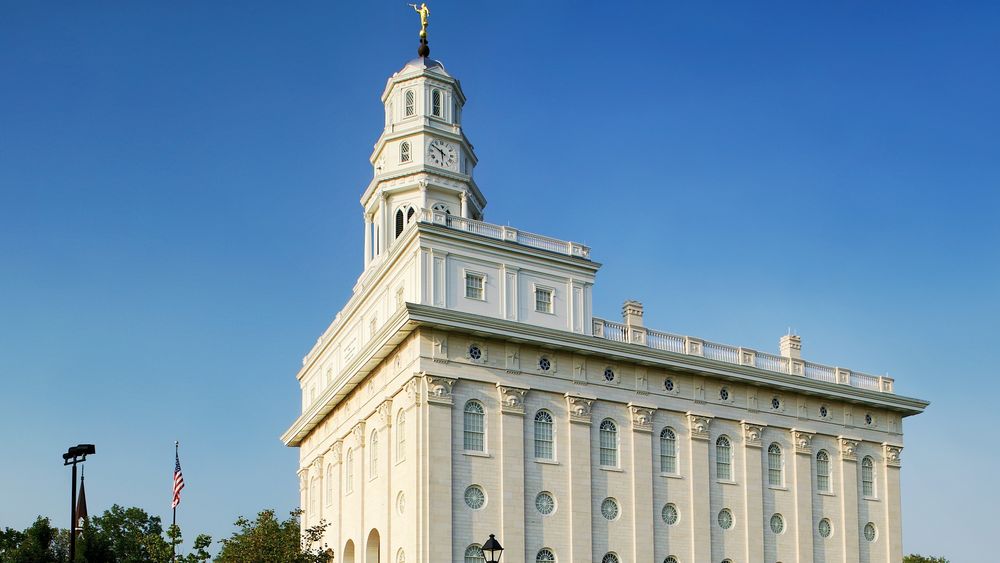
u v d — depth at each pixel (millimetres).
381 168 81375
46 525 110062
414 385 57625
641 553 63156
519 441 59906
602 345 63688
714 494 68188
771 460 72188
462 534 56750
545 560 59438
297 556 67312
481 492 58125
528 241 65000
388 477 61594
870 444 78625
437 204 78250
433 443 56906
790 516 71812
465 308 60750
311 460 84812
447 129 80500
